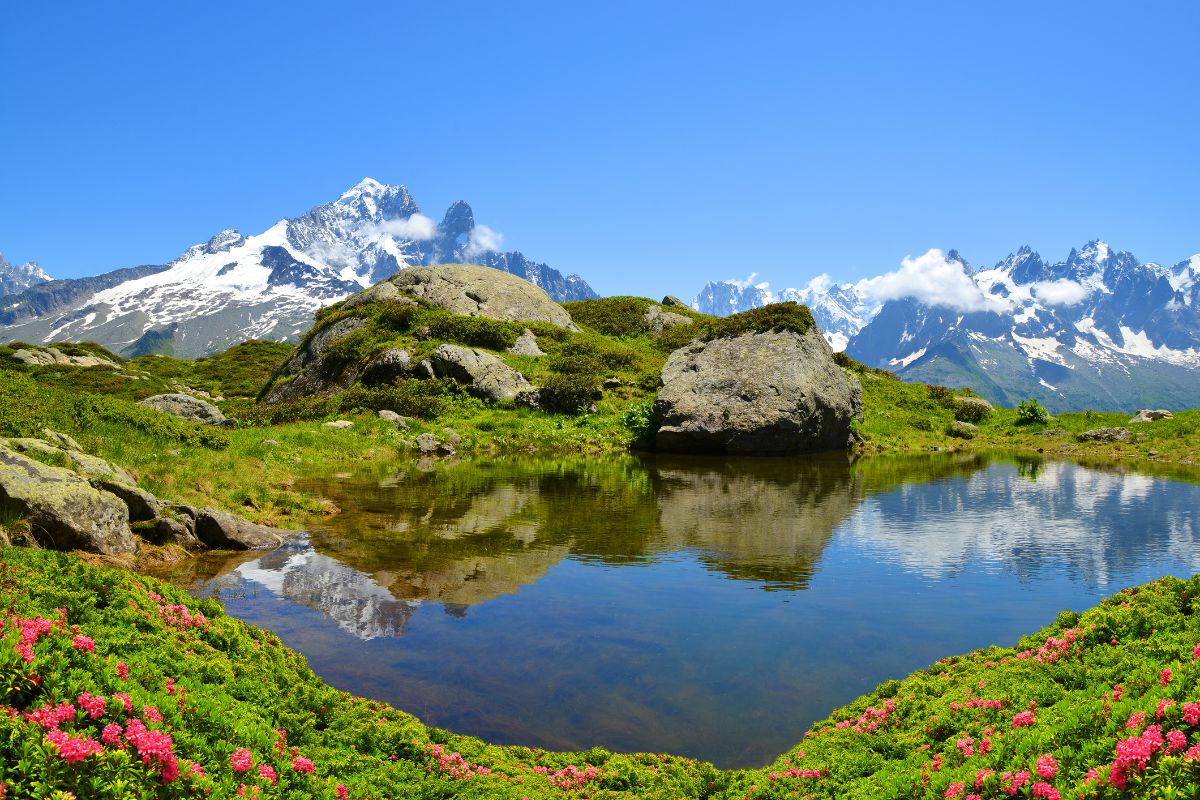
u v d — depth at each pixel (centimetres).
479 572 1409
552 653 1032
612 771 721
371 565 1445
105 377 5250
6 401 1816
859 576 1407
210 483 1895
